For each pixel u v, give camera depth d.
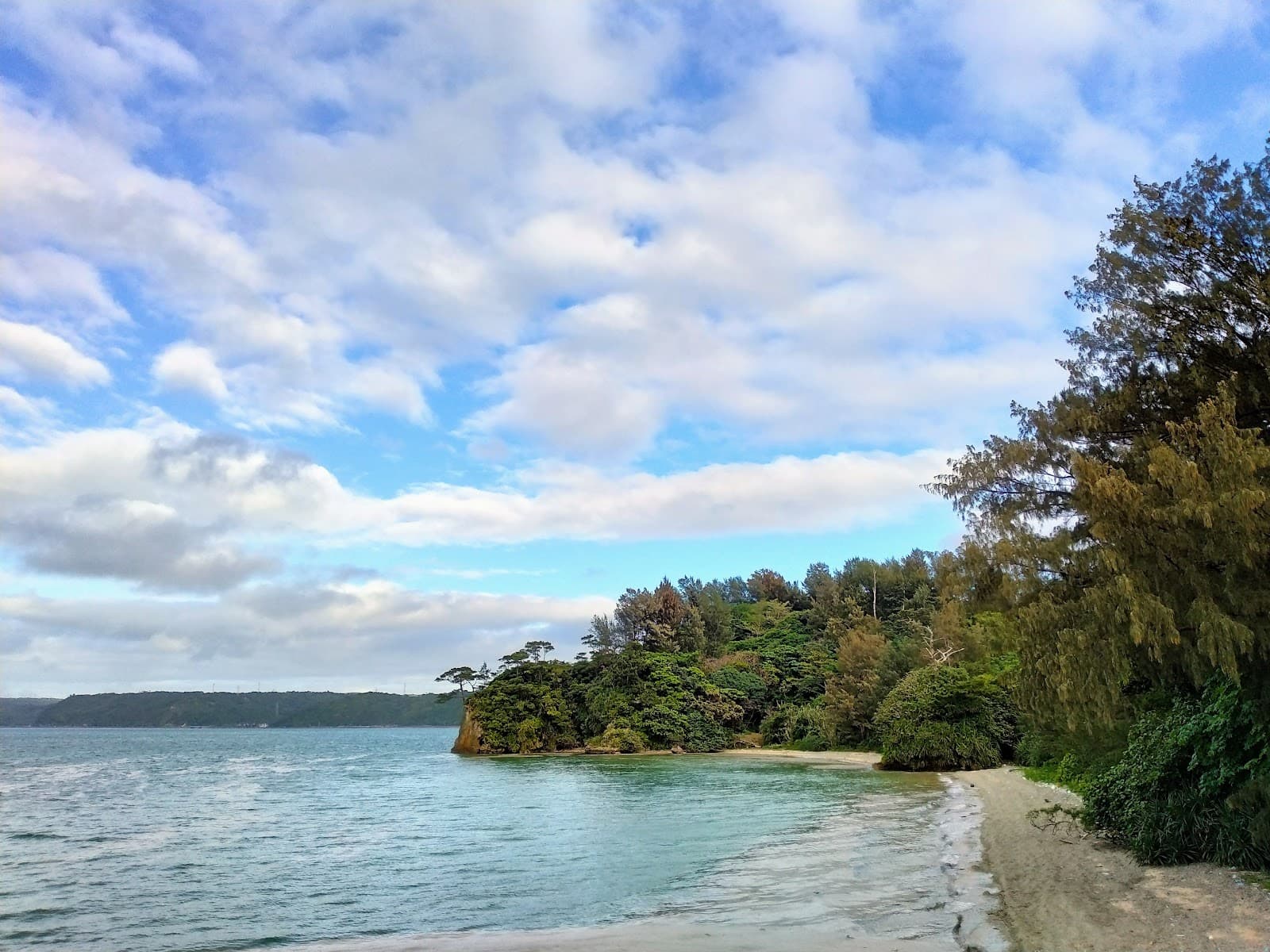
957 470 14.32
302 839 25.59
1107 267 15.05
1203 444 10.66
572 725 80.44
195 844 24.77
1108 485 10.80
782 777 45.16
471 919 14.16
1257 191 13.84
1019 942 10.65
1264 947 9.21
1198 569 10.48
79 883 18.53
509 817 29.30
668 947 11.20
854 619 92.69
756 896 14.74
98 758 89.19
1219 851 13.62
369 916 14.63
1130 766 17.36
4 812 35.72
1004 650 14.39
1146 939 10.11
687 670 80.25
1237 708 13.80
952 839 20.42
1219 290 13.88
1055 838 18.81
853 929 11.94
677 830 24.34
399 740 153.62
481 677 86.38
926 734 48.66
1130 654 11.50
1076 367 15.25
